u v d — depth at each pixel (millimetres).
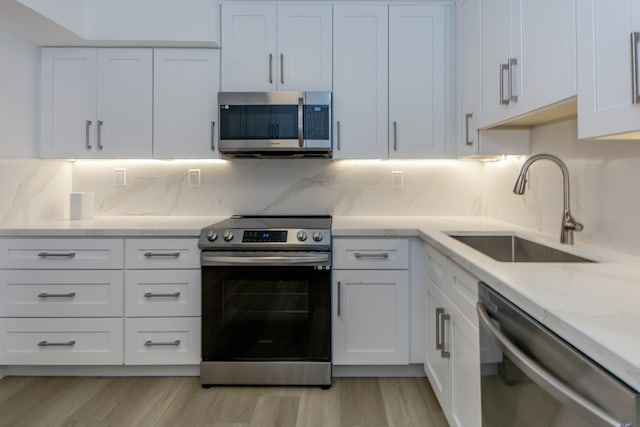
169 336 2234
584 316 781
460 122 2398
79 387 2191
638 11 944
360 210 2816
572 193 1785
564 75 1286
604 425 651
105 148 2537
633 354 609
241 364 2182
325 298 2166
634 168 1420
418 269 2232
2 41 2281
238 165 2822
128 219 2691
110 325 2230
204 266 2166
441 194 2814
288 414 1931
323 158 2619
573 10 1233
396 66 2512
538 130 2082
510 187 2395
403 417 1902
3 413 1939
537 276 1100
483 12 2004
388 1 2502
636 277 1080
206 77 2521
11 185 2365
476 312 1336
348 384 2227
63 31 2291
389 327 2227
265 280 2172
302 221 2502
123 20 2414
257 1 2498
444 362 1756
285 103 2396
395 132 2514
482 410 1237
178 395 2109
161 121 2531
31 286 2221
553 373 831
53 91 2523
